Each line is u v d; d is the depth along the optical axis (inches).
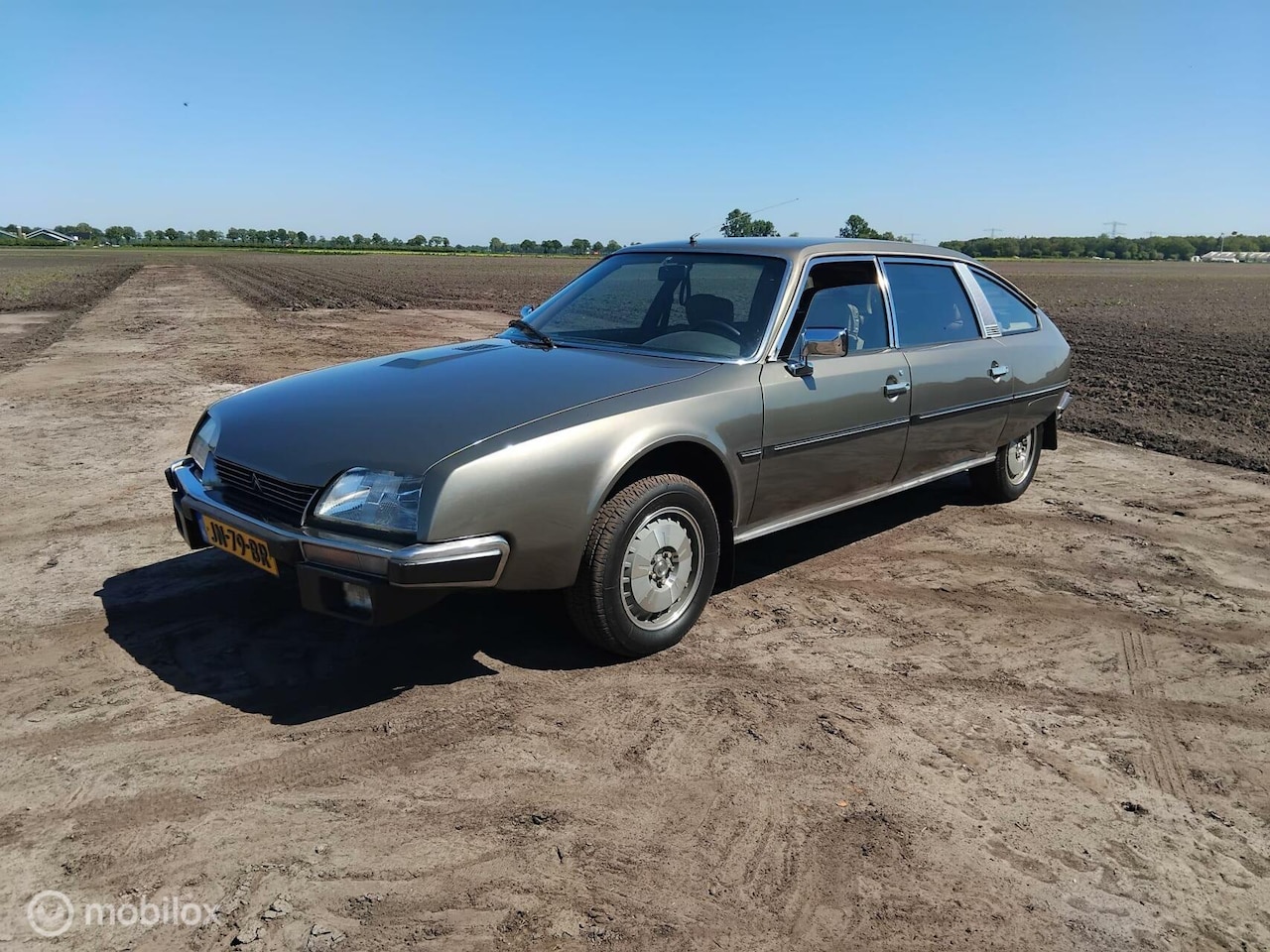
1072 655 153.4
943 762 119.3
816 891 93.8
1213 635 163.5
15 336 579.2
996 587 182.5
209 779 108.2
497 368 148.3
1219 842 105.8
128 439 284.5
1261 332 805.9
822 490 171.2
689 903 91.0
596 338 169.5
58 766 110.0
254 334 610.5
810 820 105.4
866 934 88.3
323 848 96.8
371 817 102.3
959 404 199.5
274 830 99.5
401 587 113.2
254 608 156.6
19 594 160.2
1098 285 2032.5
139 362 461.4
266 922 85.7
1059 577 189.0
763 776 113.7
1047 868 99.7
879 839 102.7
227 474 133.6
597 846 99.1
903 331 188.2
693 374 147.3
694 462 149.6
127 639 144.0
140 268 1968.5
